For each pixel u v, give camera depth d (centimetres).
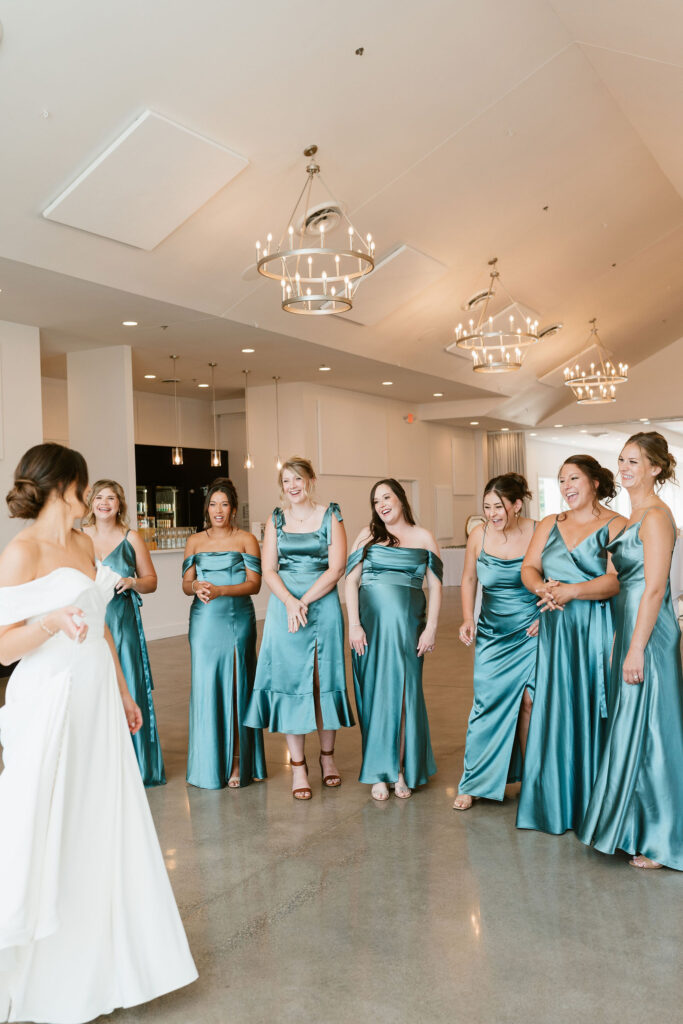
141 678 420
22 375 836
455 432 1716
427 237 824
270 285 810
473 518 1213
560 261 1015
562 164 795
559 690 340
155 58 497
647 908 269
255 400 1303
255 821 364
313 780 430
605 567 335
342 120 614
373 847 329
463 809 374
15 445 824
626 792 302
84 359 984
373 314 946
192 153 577
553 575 342
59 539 218
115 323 843
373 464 1428
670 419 1653
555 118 714
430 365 1191
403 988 224
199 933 259
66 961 197
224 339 937
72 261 651
